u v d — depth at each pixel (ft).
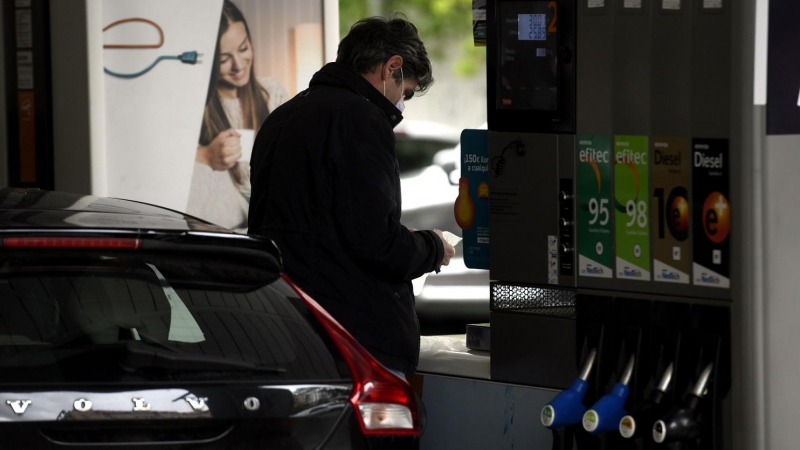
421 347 40.09
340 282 32.27
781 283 30.66
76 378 22.03
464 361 38.19
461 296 68.39
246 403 22.68
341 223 31.73
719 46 30.78
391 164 32.35
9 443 21.21
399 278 32.50
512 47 34.81
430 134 74.59
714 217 31.14
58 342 22.76
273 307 24.75
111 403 21.83
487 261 38.24
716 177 31.07
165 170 47.67
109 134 46.39
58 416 21.49
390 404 24.14
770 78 30.35
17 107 45.78
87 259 23.54
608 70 33.04
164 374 22.57
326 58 52.13
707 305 31.48
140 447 21.90
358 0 131.13
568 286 34.40
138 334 23.27
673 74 31.71
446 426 37.17
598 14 33.12
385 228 31.65
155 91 47.26
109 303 23.52
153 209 28.37
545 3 34.14
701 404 31.07
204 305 24.12
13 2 45.44
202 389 22.50
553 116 34.24
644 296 32.73
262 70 50.24
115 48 46.34
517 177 35.17
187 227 24.79
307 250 32.32
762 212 30.42
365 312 32.40
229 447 22.49
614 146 33.04
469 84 136.56
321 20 51.90
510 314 35.76
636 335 32.76
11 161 45.91
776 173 30.50
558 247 34.50
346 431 23.52
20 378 21.84
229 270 24.80
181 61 47.91
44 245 22.76
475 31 38.47
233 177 49.49
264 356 23.58
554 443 33.78
